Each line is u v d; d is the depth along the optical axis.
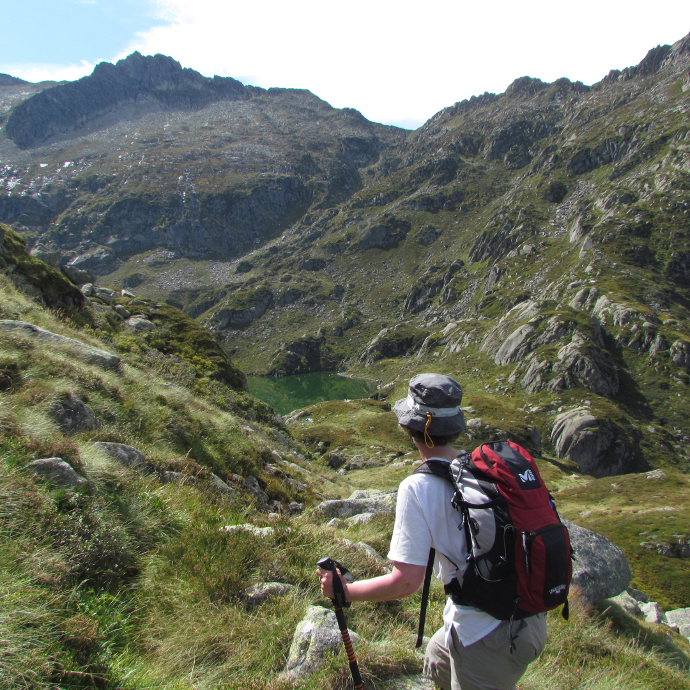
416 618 5.11
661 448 118.25
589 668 5.12
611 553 9.73
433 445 2.65
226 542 5.77
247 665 3.88
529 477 2.35
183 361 30.03
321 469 23.70
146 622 4.24
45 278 22.42
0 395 7.27
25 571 3.88
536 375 148.12
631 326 156.50
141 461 8.02
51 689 3.00
